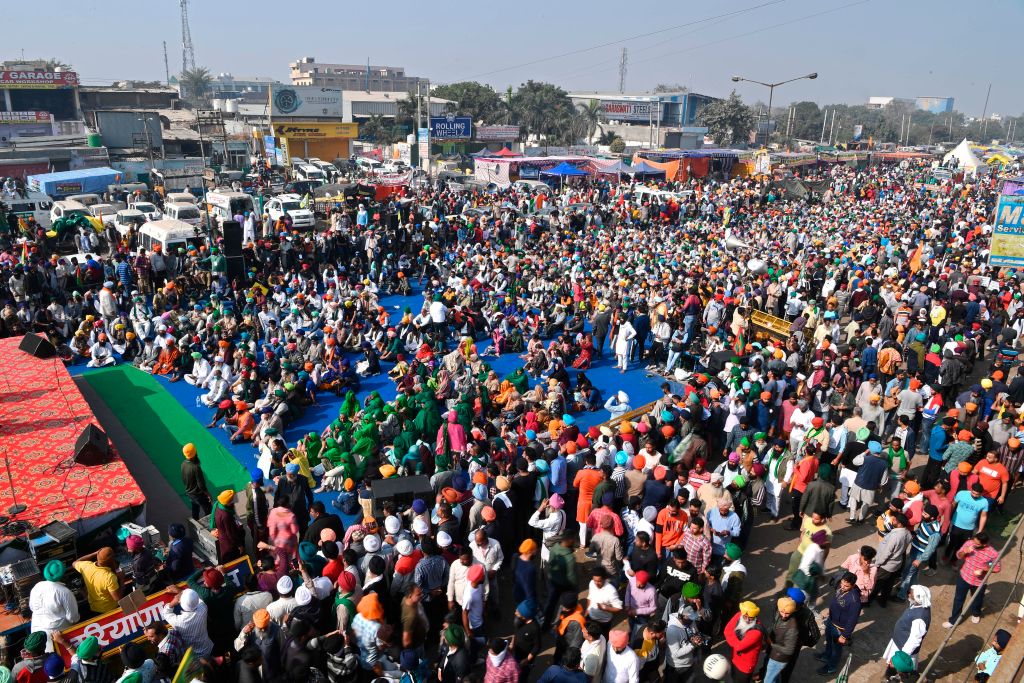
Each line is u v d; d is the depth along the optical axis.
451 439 13.75
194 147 67.69
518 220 35.94
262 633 8.08
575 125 100.38
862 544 12.50
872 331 18.44
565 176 55.75
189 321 20.97
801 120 159.75
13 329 20.72
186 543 10.15
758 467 12.77
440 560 9.59
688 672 8.66
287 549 10.34
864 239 33.53
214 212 37.22
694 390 14.55
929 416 15.49
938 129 188.75
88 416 14.63
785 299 23.25
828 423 13.61
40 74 77.69
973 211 45.66
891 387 15.86
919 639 8.87
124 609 9.15
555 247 30.64
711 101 133.62
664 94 126.25
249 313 21.98
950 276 25.17
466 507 11.09
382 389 19.52
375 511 11.59
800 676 9.73
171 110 88.00
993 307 22.69
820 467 11.97
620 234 35.06
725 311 21.69
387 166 70.00
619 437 13.20
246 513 11.58
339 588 8.95
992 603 11.09
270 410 16.84
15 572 9.52
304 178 59.06
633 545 10.16
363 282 27.47
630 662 8.04
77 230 32.28
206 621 8.71
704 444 13.03
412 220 32.56
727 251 32.41
